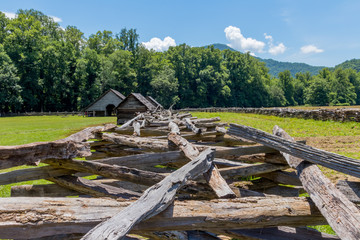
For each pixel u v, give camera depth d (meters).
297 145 2.67
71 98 64.38
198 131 5.51
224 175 3.28
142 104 23.00
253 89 110.88
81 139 3.68
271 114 27.44
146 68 82.56
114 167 2.90
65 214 1.72
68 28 76.50
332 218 1.79
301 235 2.27
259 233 2.26
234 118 25.38
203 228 1.96
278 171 3.56
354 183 2.35
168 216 1.88
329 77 131.38
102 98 39.56
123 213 1.65
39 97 62.09
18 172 2.76
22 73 58.47
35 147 2.41
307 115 20.55
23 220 1.64
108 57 75.94
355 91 140.75
